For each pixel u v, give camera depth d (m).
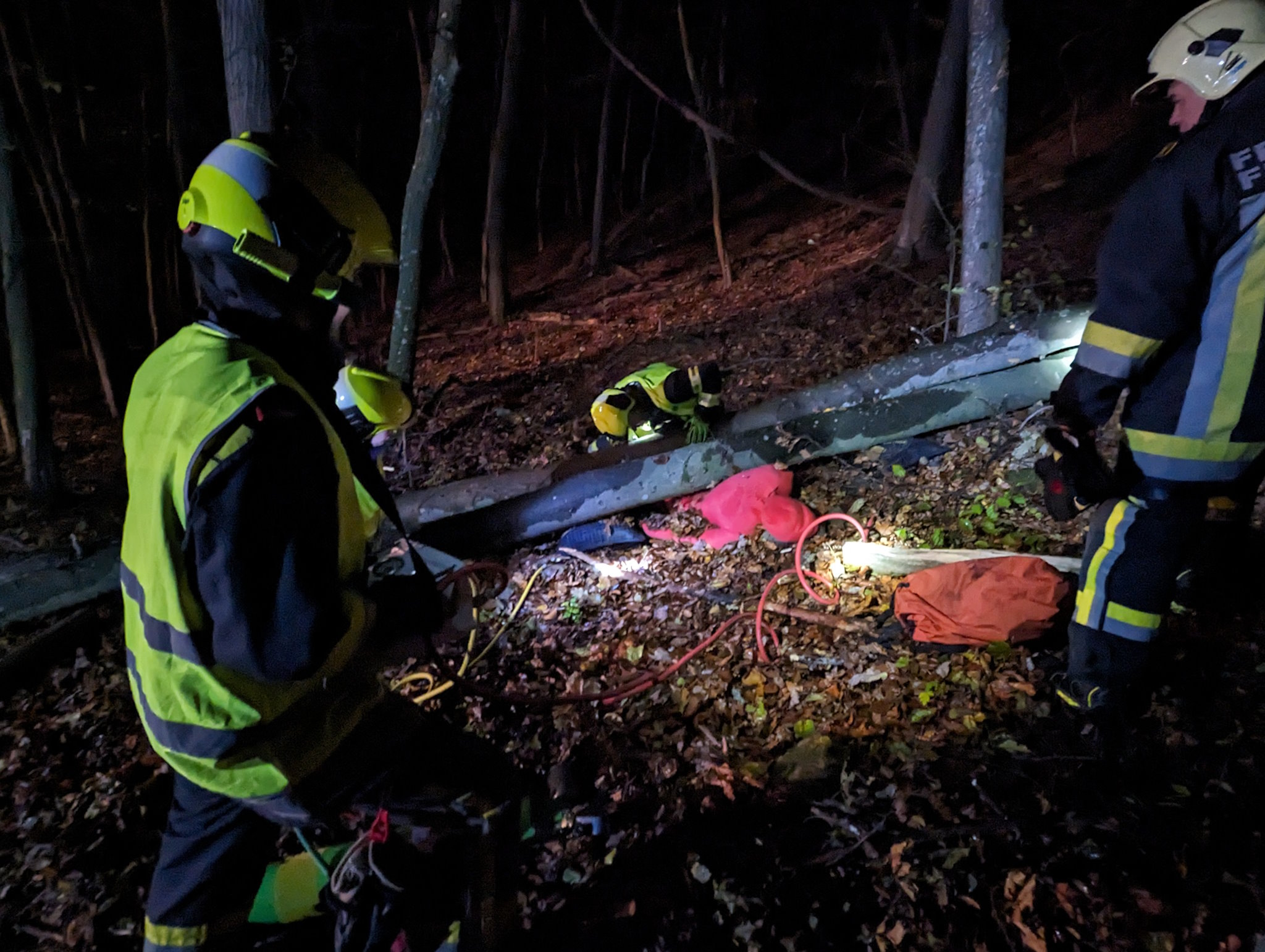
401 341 6.11
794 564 4.28
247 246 1.53
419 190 5.79
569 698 3.27
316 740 1.70
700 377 4.90
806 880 2.47
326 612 1.44
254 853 1.88
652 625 3.95
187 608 1.49
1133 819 2.47
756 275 10.65
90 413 10.24
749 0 14.84
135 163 11.45
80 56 10.73
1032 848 2.43
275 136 1.64
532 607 4.25
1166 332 2.27
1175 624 3.17
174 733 1.60
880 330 7.08
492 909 2.07
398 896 1.97
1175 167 2.17
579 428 6.76
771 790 2.85
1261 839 2.35
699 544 4.62
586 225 17.59
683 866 2.59
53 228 10.62
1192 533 2.48
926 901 2.33
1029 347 4.83
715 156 10.16
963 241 5.38
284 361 1.65
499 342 11.48
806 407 5.23
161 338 11.61
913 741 2.95
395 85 15.05
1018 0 11.48
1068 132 10.16
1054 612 3.21
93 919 2.59
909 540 4.28
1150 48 10.27
